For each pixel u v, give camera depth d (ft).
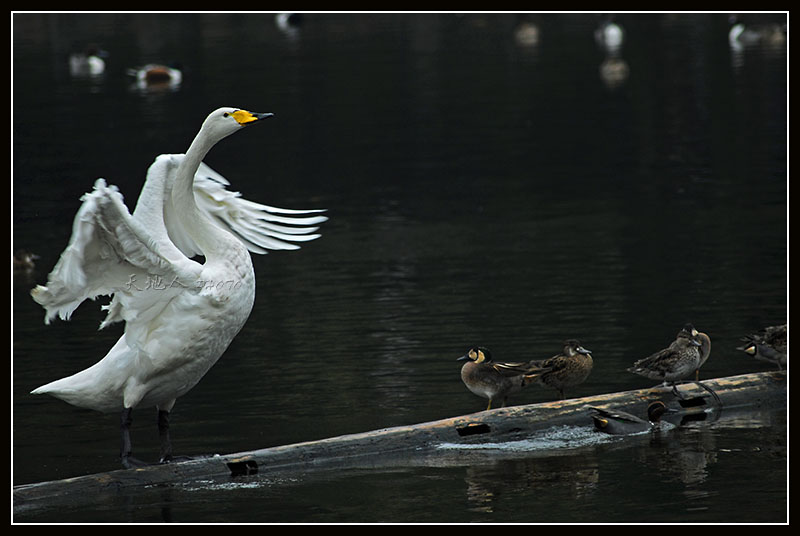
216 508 33.40
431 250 70.03
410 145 108.58
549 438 39.22
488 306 56.03
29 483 35.42
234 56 167.32
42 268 69.62
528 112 123.03
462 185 90.79
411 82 144.46
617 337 49.70
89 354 50.70
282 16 200.75
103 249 33.32
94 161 100.68
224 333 36.40
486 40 182.09
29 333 54.65
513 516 32.09
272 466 36.73
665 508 32.30
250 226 41.34
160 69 142.31
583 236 71.97
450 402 42.60
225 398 43.93
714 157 96.58
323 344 50.70
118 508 33.65
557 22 201.26
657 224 74.18
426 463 37.06
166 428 37.29
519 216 79.25
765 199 80.02
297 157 105.09
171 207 39.09
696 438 38.81
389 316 55.01
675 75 141.69
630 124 113.91
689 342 40.98
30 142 110.32
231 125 37.29
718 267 61.93
